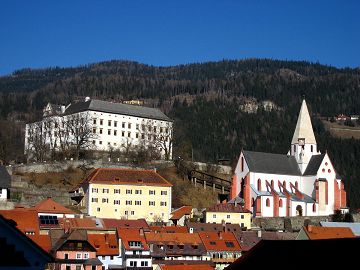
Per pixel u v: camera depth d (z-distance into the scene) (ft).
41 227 579.48
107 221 619.67
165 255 552.41
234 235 598.75
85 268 492.13
